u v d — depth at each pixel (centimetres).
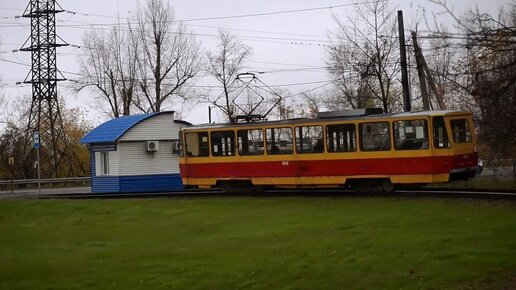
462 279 1016
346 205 1998
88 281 1180
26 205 2548
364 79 3541
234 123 2602
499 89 811
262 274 1150
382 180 2269
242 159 2525
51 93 4978
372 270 1120
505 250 1184
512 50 754
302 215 1864
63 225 2011
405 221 1603
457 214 1648
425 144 2158
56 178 4709
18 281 1217
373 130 2252
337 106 4138
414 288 988
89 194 2795
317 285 1051
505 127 904
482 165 2817
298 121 2405
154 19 4778
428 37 766
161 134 3288
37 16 4962
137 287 1111
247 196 2427
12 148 5262
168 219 1988
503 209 1672
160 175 3269
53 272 1284
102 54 5306
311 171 2370
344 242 1391
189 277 1158
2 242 1711
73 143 5456
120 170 3172
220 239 1568
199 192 2633
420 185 2428
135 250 1485
